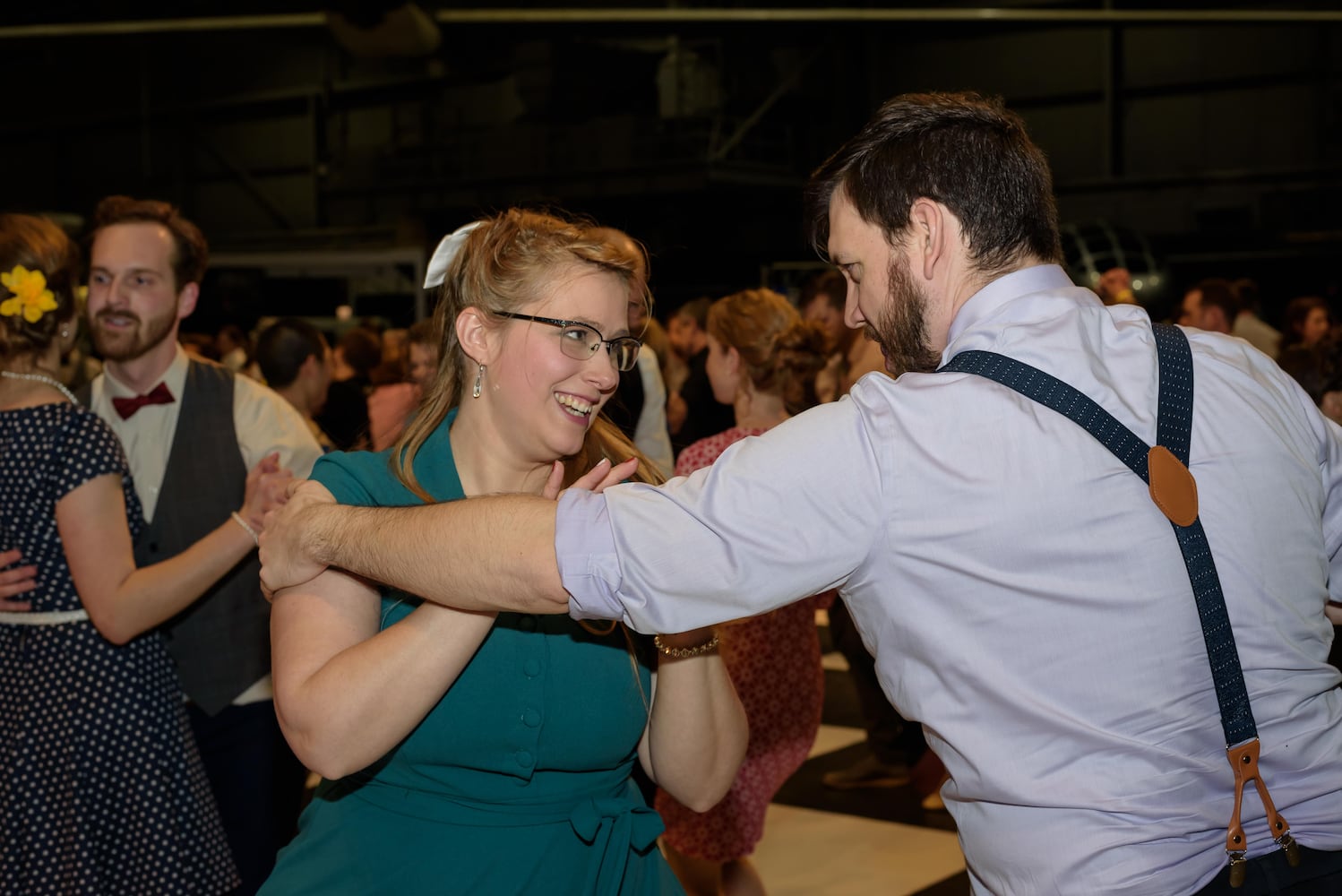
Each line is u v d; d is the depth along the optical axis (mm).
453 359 1602
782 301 3119
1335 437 1371
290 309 11086
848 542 1271
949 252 1347
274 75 22422
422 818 1507
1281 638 1244
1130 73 17750
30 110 24469
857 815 4043
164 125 23188
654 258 1960
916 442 1258
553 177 18391
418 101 21188
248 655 2693
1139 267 11367
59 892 2211
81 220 10789
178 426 2725
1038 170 1363
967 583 1244
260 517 2328
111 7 22078
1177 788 1217
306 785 4477
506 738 1491
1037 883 1248
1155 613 1210
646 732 1646
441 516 1363
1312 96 16562
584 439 1643
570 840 1541
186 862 2293
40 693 2242
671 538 1282
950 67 18719
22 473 2197
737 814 2881
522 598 1333
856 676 4215
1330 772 1258
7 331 2223
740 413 3123
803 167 18859
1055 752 1235
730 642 2877
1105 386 1263
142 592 2221
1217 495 1243
